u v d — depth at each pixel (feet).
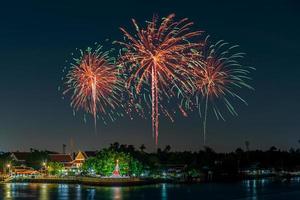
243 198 523.70
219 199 509.76
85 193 578.66
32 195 550.36
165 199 506.07
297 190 634.43
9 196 536.42
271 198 520.83
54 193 576.20
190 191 615.98
